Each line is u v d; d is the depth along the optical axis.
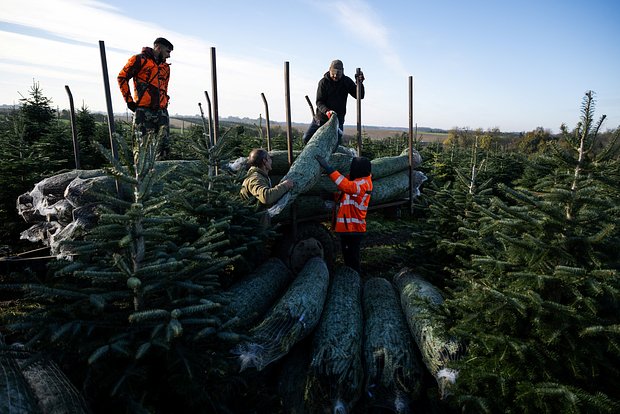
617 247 2.86
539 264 2.99
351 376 3.39
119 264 2.48
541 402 2.59
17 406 2.05
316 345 3.68
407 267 5.73
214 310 2.98
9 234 6.06
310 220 6.05
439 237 5.38
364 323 4.38
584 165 2.97
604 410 2.46
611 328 2.53
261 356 3.28
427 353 3.51
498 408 2.88
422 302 4.08
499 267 3.18
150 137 2.87
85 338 2.47
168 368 2.54
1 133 10.76
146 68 5.77
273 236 5.10
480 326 3.21
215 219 4.28
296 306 3.87
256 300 4.39
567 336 2.72
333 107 7.12
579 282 2.73
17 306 4.45
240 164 6.11
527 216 3.02
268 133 6.95
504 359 2.94
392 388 3.43
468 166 12.74
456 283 4.33
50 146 9.68
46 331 2.35
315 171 5.44
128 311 2.67
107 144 11.45
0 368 2.30
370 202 7.23
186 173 5.38
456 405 3.04
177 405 2.80
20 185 6.36
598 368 2.72
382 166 7.55
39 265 4.66
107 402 2.56
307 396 3.33
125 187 4.48
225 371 2.87
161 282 2.66
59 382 2.48
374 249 7.94
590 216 2.91
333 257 6.22
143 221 2.69
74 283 3.18
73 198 4.35
